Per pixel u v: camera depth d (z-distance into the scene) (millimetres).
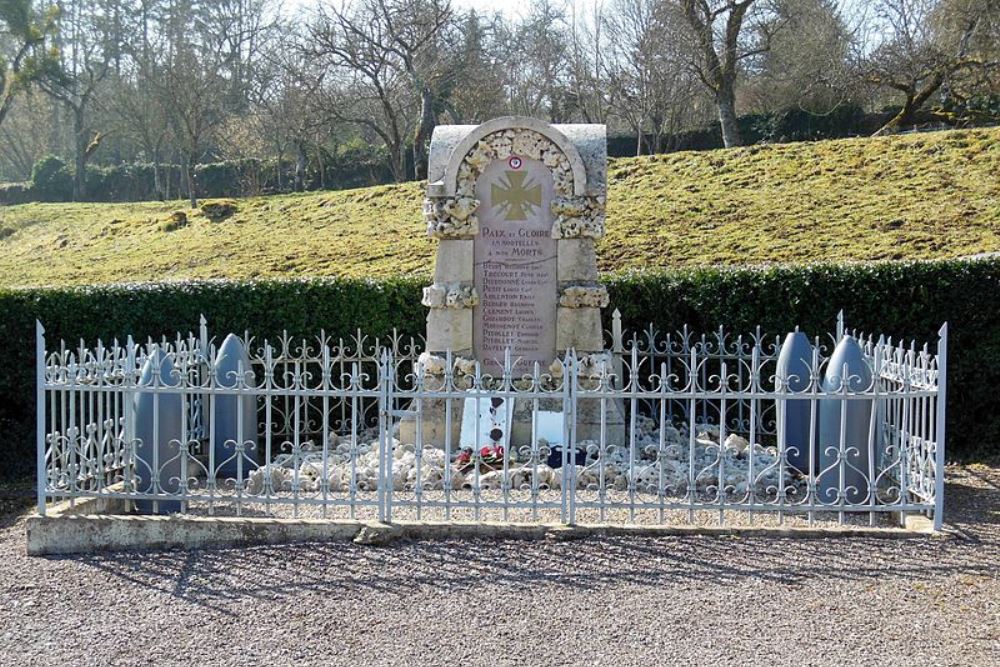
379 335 11852
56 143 55156
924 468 6961
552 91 46875
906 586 5684
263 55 44250
